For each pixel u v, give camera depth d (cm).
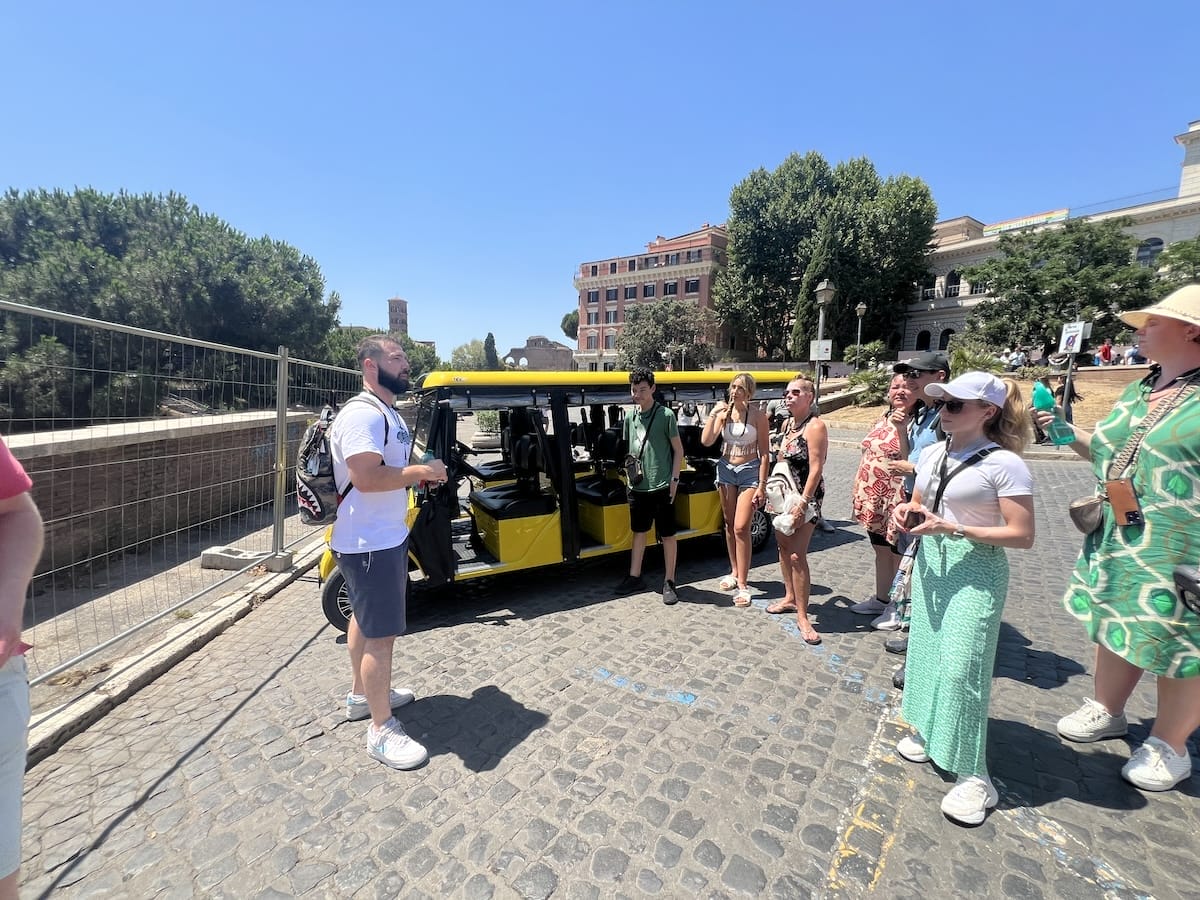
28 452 427
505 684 353
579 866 217
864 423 1859
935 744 244
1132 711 316
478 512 522
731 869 214
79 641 421
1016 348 3684
